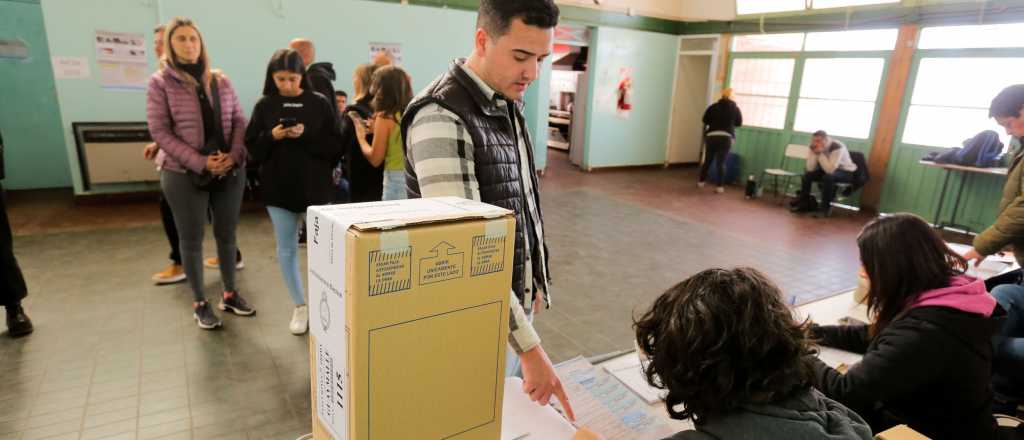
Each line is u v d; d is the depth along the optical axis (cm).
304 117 230
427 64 589
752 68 741
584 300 316
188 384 211
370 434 60
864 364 125
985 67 518
